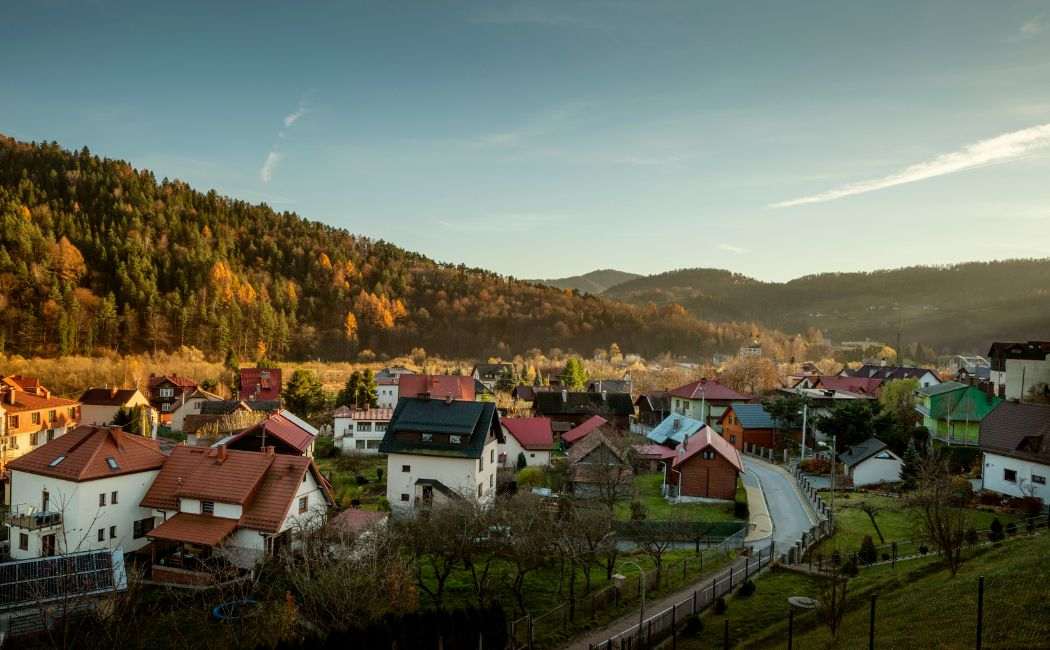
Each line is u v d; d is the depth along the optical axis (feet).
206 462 157.38
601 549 128.98
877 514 183.83
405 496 195.62
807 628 100.89
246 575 133.08
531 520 129.80
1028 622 78.18
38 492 152.46
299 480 150.82
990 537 137.49
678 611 116.57
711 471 217.97
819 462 252.42
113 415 309.63
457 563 138.51
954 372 538.88
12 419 254.27
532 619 117.60
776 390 428.97
